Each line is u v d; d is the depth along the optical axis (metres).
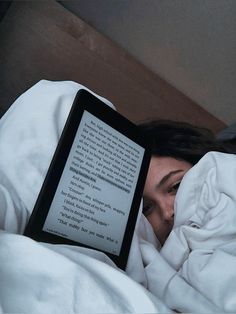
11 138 0.55
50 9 1.05
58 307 0.33
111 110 0.57
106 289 0.36
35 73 1.06
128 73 1.18
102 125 0.55
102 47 1.13
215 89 1.29
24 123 0.57
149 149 0.63
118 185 0.56
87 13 1.11
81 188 0.50
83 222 0.49
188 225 0.63
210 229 0.55
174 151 0.85
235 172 0.60
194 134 0.90
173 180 0.82
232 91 1.28
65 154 0.49
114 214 0.54
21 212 0.49
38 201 0.45
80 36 1.09
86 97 0.54
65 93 0.64
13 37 1.03
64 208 0.47
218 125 1.36
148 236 0.68
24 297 0.33
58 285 0.35
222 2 1.04
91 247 0.49
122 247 0.53
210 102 1.34
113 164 0.56
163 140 0.86
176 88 1.29
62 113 0.62
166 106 1.26
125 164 0.58
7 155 0.53
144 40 1.16
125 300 0.37
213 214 0.58
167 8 1.08
